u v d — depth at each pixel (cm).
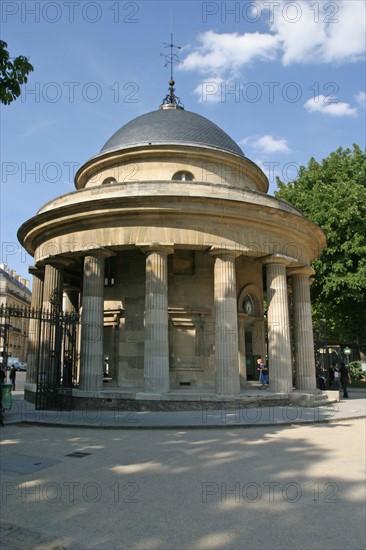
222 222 2275
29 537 696
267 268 2470
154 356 2142
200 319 2523
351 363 5575
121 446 1373
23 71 1105
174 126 2862
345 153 4388
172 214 2219
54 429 1697
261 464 1149
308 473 1062
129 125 3022
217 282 2269
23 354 9938
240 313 2703
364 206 3850
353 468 1109
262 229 2389
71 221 2334
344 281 3731
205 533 708
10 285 10062
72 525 743
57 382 2189
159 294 2184
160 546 661
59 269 2570
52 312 2241
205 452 1290
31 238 2655
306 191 4253
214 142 2881
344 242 3850
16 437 1528
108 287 2645
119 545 666
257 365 2902
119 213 2219
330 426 1805
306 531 716
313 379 2698
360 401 2800
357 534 706
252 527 732
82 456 1237
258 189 3169
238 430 1684
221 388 2172
